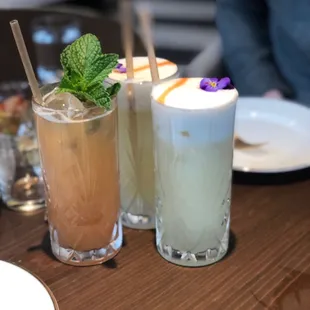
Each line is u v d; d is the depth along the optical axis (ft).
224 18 3.14
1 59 2.69
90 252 1.30
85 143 1.21
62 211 1.27
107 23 2.86
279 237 1.40
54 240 1.32
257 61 3.00
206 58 3.10
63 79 1.23
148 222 1.44
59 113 1.18
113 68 1.24
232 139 1.25
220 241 1.30
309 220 1.47
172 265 1.31
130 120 1.35
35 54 2.70
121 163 1.39
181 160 1.20
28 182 1.59
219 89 1.25
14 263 1.29
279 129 1.95
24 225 1.47
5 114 1.72
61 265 1.32
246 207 1.53
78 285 1.25
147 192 1.41
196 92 1.24
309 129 1.93
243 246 1.37
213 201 1.25
